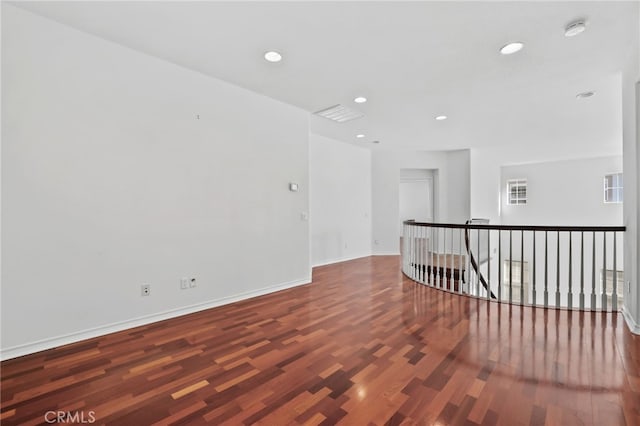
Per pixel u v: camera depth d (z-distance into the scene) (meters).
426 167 7.72
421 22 2.41
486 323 2.99
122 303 2.86
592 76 3.35
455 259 6.24
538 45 2.72
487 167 8.25
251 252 3.93
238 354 2.38
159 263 3.10
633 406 1.71
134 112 2.93
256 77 3.47
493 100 4.09
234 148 3.73
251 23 2.46
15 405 1.77
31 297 2.40
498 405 1.73
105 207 2.76
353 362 2.24
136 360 2.28
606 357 2.27
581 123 5.12
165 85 3.12
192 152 3.34
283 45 2.79
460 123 5.16
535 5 2.19
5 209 2.30
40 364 2.22
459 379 2.00
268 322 3.05
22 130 2.36
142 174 2.98
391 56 2.96
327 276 5.22
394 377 2.04
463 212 7.45
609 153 7.70
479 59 2.98
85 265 2.65
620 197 7.87
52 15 2.41
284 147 4.32
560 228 3.35
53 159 2.50
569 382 1.95
